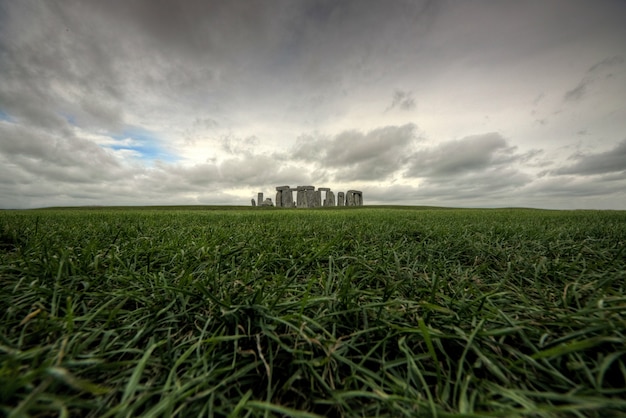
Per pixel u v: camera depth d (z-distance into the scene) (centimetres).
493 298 130
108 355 87
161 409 62
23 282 134
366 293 122
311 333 92
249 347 92
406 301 107
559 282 157
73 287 133
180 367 84
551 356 77
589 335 89
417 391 75
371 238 277
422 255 217
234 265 175
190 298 124
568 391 73
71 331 88
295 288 143
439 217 606
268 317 92
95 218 481
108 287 139
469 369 79
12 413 56
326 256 199
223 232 300
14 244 220
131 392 65
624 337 79
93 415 66
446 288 139
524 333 96
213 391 69
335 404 73
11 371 66
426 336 74
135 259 173
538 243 246
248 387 81
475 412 69
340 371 86
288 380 76
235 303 114
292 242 247
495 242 254
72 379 64
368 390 78
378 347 94
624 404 61
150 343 92
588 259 199
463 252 232
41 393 62
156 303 119
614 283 145
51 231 280
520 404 67
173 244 221
